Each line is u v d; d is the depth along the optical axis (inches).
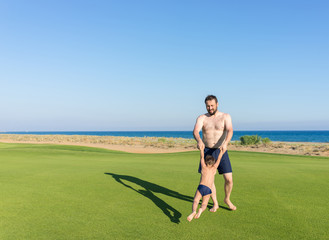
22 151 628.4
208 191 169.2
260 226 166.1
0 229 157.9
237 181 303.1
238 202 218.7
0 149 673.6
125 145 1485.0
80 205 205.5
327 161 559.8
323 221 175.3
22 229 158.2
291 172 369.1
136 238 146.9
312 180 310.0
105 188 260.8
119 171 364.5
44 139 2049.7
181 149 1251.8
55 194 236.4
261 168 410.6
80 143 1614.2
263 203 215.8
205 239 146.2
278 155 687.1
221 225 167.0
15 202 211.0
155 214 186.5
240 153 705.0
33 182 284.7
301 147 1266.0
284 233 155.6
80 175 327.0
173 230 158.4
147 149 1238.9
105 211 191.8
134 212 190.4
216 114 199.2
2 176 317.1
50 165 417.1
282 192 251.9
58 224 166.4
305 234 154.3
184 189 262.7
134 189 258.4
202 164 179.3
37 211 190.2
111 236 149.3
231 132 191.9
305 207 205.0
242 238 148.0
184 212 192.2
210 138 198.5
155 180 304.5
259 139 1510.8
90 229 158.9
